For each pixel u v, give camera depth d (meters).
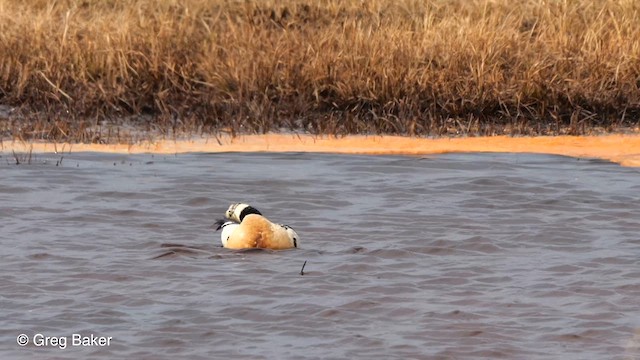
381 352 11.80
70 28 30.47
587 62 29.47
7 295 13.82
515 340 12.22
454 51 29.19
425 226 17.77
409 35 30.00
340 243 16.70
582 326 12.69
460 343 12.09
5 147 24.97
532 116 28.38
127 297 13.75
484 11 30.86
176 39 30.06
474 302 13.62
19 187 20.45
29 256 15.71
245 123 27.50
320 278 14.62
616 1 32.66
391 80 28.34
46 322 12.78
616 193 20.38
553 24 31.31
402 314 13.13
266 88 28.50
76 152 24.50
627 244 16.70
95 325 12.66
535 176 22.02
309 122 27.89
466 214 18.64
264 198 19.88
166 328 12.56
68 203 19.28
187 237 17.03
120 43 29.50
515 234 17.27
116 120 27.97
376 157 24.25
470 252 16.17
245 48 29.89
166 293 13.94
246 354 11.72
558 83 28.80
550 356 11.69
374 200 19.78
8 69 28.80
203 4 32.75
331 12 32.72
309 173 22.25
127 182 21.08
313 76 28.67
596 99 28.56
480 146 25.97
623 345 12.04
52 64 28.84
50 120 27.52
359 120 27.92
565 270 15.17
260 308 13.32
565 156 24.77
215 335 12.34
